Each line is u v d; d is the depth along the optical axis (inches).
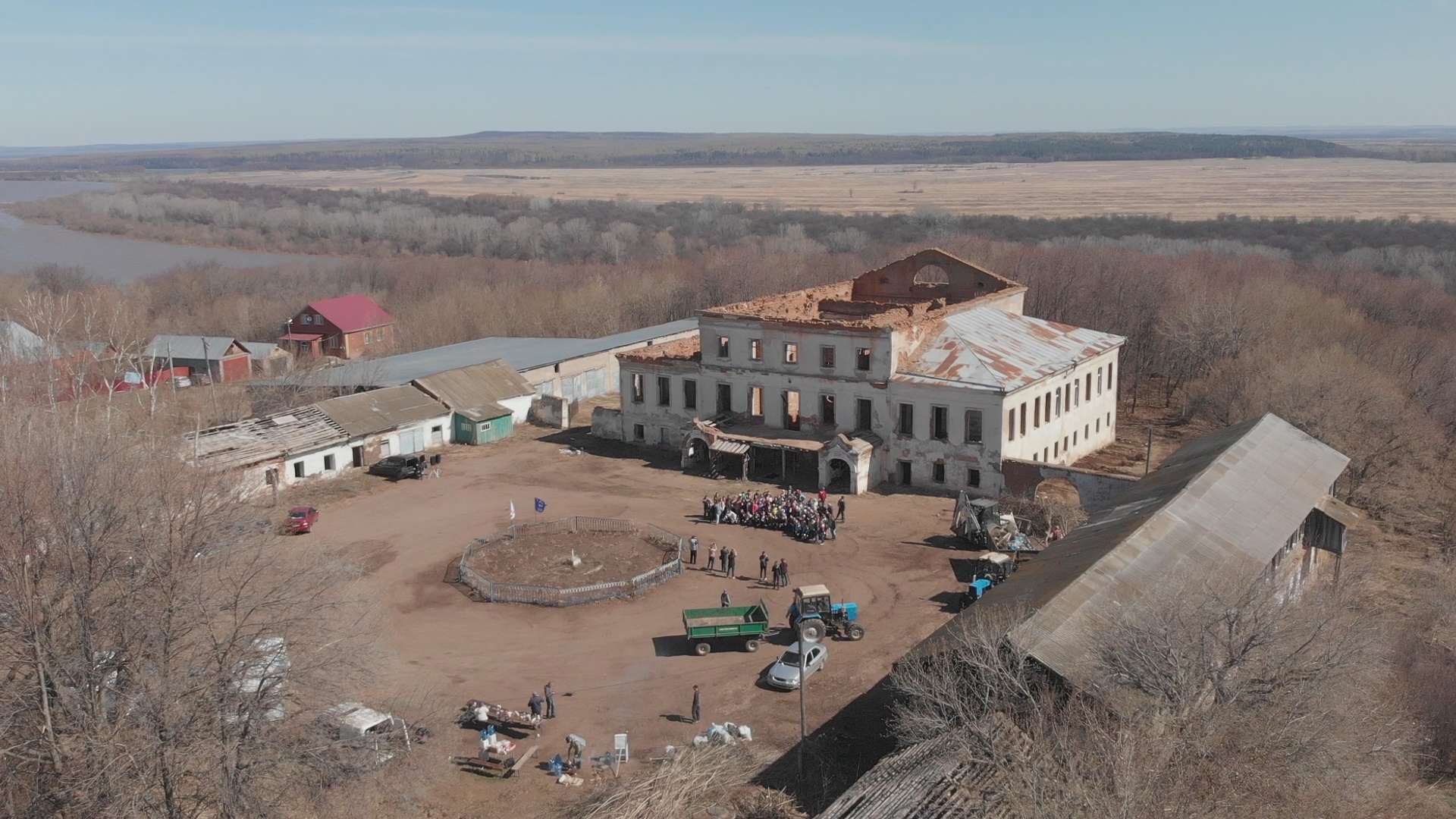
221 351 4881.9
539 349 4559.5
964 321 3430.1
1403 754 1499.8
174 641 1523.1
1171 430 3961.6
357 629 1840.6
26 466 1556.3
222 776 1403.8
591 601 2370.8
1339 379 3353.8
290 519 2783.0
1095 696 1398.9
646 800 1568.7
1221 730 1289.4
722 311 3417.8
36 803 1433.3
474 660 2098.9
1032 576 1903.3
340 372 4010.8
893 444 3161.9
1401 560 2657.5
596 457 3523.6
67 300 4495.6
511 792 1662.2
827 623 2172.7
